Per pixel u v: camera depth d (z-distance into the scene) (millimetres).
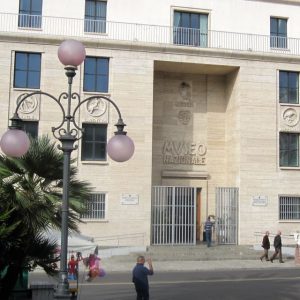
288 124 30453
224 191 29406
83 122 27812
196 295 15570
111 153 9039
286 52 31281
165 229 28328
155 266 23219
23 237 9828
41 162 10273
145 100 28516
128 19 29594
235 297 15219
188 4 30453
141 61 28656
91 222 27234
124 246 27312
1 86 26922
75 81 27797
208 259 25734
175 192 28719
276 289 16844
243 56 30016
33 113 27188
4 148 8633
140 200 27938
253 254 26656
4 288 10359
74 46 9203
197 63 29422
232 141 30766
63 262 8664
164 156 31156
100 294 15711
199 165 31656
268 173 29844
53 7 28656
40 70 27594
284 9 31828
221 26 30859
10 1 28188
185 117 31734
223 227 29203
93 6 29250
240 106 29875
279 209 29922
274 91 30375
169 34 29812
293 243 29734
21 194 9781
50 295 11922
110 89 28234
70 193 10648
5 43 27141
